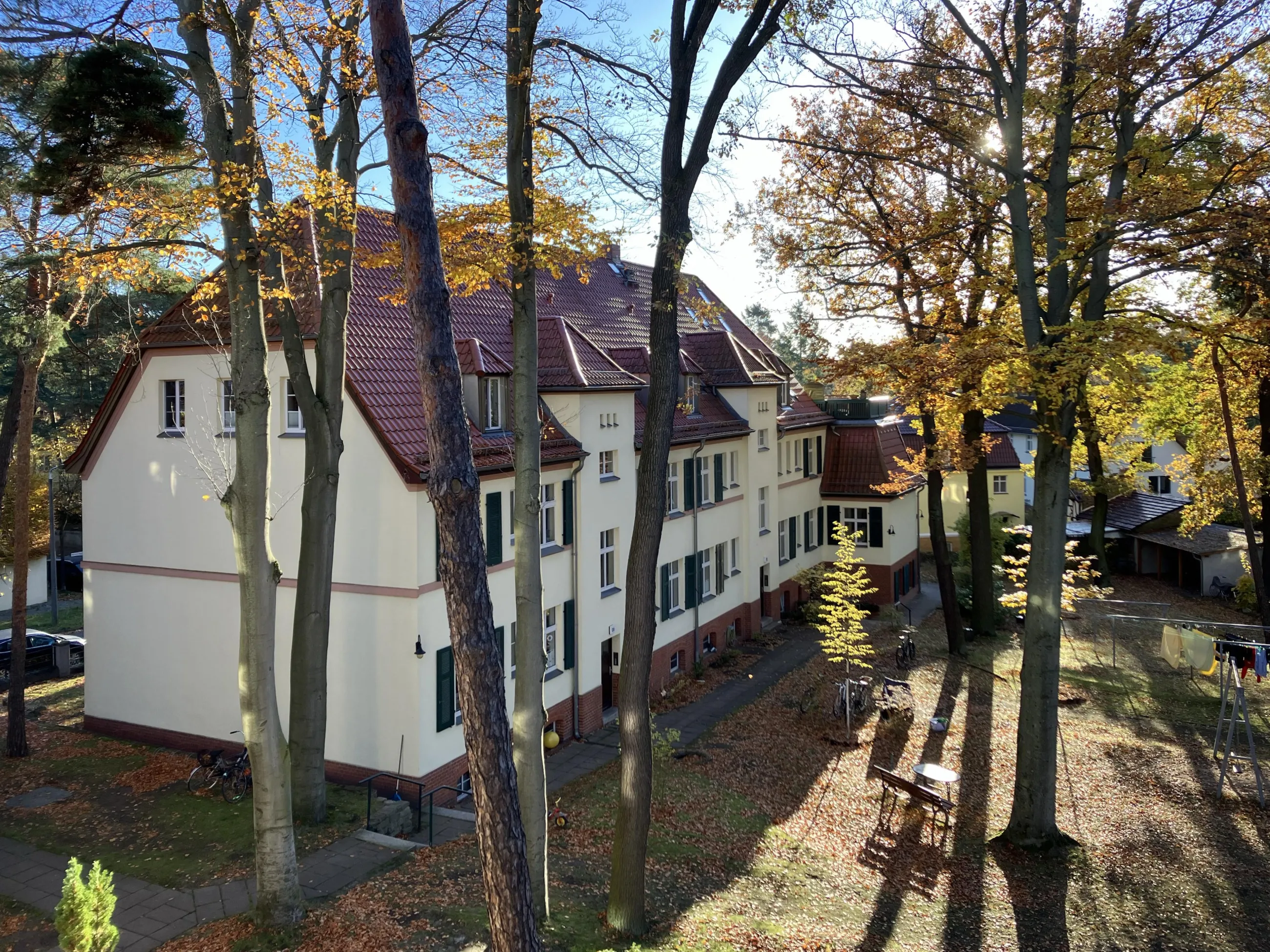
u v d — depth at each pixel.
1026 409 54.28
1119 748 18.77
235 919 10.77
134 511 18.69
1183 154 15.30
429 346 7.39
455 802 16.77
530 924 7.66
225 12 11.28
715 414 27.70
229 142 11.33
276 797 10.61
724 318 34.88
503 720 7.67
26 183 11.74
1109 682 23.22
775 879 13.26
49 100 11.39
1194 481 30.70
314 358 16.48
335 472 14.28
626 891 10.79
